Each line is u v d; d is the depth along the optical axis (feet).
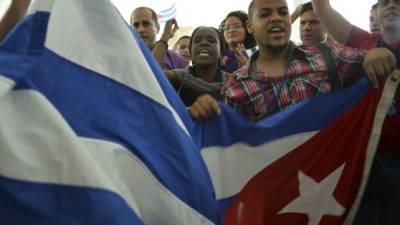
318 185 7.22
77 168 4.00
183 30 19.20
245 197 7.07
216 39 9.75
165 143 4.71
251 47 12.57
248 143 7.20
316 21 11.23
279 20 7.82
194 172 4.72
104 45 4.74
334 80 7.65
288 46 7.98
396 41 7.81
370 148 7.08
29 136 4.03
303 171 7.22
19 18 6.40
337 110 7.31
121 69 4.74
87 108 4.47
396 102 7.27
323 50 7.89
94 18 4.77
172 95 5.30
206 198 4.75
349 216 7.18
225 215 6.95
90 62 4.63
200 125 7.08
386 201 7.38
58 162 4.00
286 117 7.30
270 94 7.71
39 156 4.00
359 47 8.27
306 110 7.34
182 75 9.35
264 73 7.85
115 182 4.30
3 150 3.93
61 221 3.89
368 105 7.20
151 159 4.56
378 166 7.41
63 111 4.35
